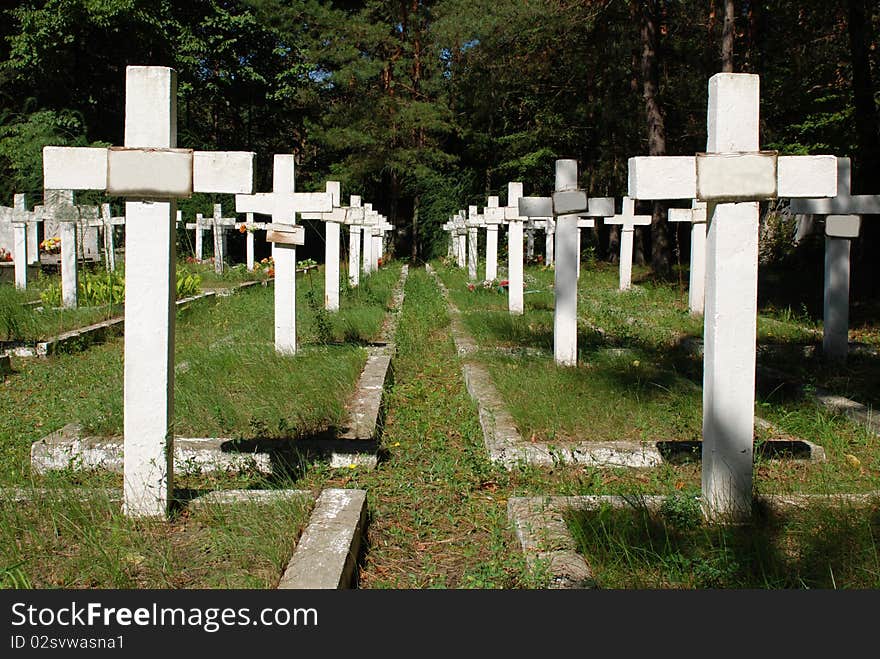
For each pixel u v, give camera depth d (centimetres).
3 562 380
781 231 2323
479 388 757
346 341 1016
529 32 2608
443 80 3331
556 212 848
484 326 1130
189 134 3253
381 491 517
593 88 3025
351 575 388
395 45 3281
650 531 412
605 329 1227
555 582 360
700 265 1354
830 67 2033
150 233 431
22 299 1338
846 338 926
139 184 427
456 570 409
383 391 739
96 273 1677
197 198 2845
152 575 370
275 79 3319
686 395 710
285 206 887
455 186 3594
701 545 398
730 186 432
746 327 437
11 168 2378
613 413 647
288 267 890
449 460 571
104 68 2705
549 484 532
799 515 434
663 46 2775
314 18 3162
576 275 852
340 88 3375
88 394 741
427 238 3653
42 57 2431
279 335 893
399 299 1639
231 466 546
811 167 434
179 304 1346
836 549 384
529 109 3431
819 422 631
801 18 2059
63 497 445
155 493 435
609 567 376
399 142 3353
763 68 2219
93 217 1705
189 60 2869
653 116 2355
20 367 889
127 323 434
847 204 908
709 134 446
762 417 677
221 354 821
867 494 468
